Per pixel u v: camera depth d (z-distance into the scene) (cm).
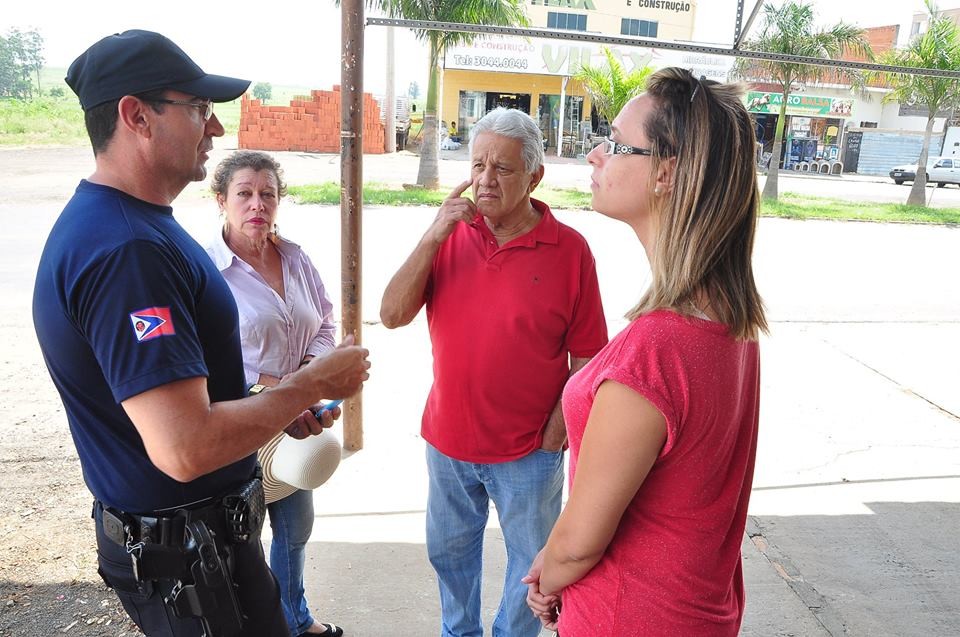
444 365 217
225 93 149
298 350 243
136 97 139
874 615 279
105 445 145
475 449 216
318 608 270
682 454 119
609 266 897
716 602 129
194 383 134
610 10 1791
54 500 337
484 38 2158
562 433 213
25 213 1119
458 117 2803
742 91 126
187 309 142
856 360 597
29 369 505
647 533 125
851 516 352
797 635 265
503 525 228
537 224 213
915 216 1681
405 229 1098
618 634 128
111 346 130
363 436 405
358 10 331
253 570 169
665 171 123
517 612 226
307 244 951
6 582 275
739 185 119
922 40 1866
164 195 150
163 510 150
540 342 209
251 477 169
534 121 209
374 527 325
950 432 458
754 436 135
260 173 229
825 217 1597
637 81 1683
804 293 845
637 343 117
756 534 332
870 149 3209
